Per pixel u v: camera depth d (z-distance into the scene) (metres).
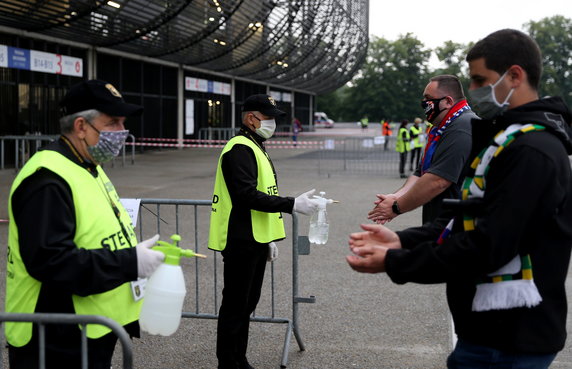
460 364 2.29
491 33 2.22
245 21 23.28
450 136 4.14
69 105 2.62
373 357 4.62
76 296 2.56
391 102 96.75
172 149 27.38
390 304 5.84
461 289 2.23
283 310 5.67
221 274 6.87
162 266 2.59
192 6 19.22
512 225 1.97
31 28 17.11
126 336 2.36
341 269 7.08
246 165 3.92
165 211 10.86
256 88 38.41
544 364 2.17
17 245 2.53
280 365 4.46
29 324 2.56
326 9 28.12
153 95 25.67
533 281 2.10
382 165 22.17
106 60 22.23
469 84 2.28
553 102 2.14
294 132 34.94
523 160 2.00
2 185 14.16
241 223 4.02
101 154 2.66
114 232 2.66
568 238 2.12
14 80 17.77
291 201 3.88
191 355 4.66
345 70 43.94
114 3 16.72
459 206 2.17
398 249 2.18
